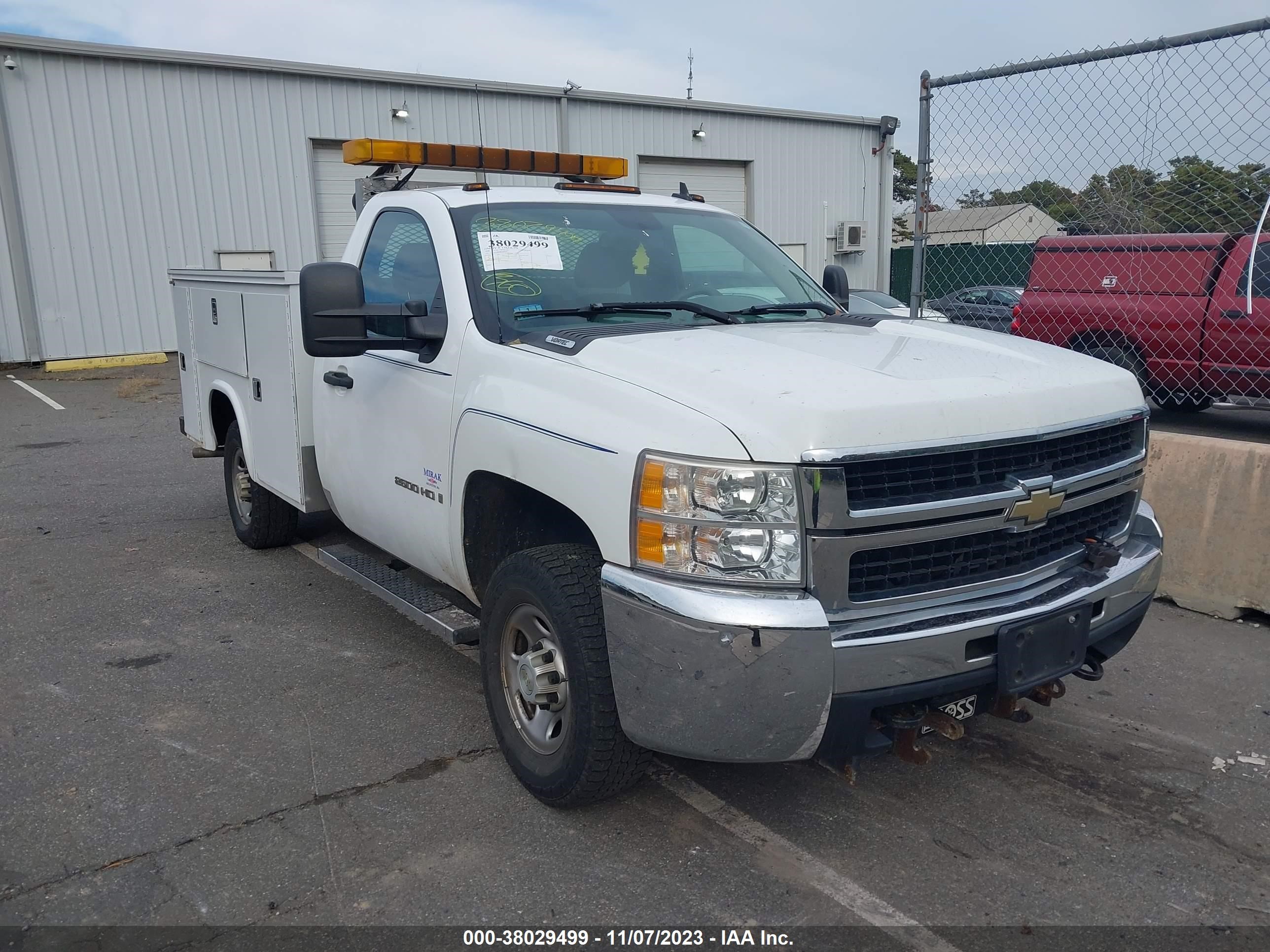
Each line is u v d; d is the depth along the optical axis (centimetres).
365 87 1938
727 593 263
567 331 345
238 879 295
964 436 279
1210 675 447
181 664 455
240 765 363
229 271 557
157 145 1759
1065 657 301
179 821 326
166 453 983
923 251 669
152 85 1741
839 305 454
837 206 2705
